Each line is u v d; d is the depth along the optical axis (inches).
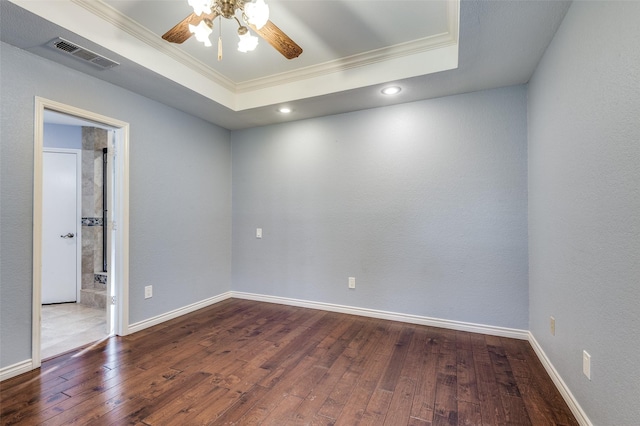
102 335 113.0
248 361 93.3
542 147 90.5
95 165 165.9
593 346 59.4
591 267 60.2
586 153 61.7
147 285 120.4
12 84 82.6
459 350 100.3
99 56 89.3
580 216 64.9
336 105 129.4
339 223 139.6
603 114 54.9
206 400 73.6
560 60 75.0
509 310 110.6
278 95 127.0
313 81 120.3
